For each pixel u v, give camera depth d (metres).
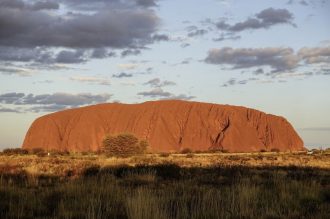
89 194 12.08
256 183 16.53
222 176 21.48
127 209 9.93
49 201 11.62
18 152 81.00
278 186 14.20
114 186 13.99
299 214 10.34
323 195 13.31
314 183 15.14
